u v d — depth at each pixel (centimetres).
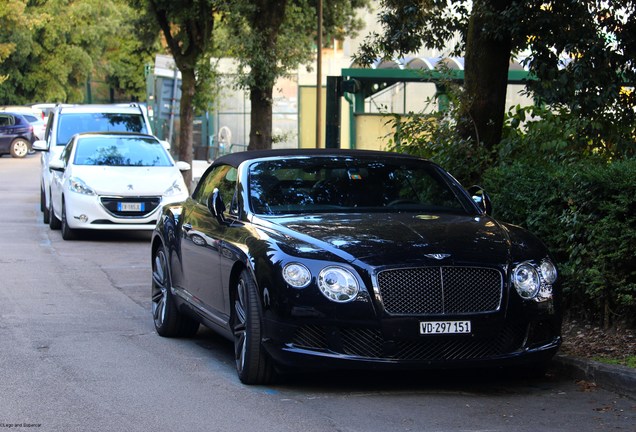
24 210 2472
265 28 2700
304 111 4900
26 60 6775
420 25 1507
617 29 1216
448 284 717
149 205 1819
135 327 1034
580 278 898
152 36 3444
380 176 892
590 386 763
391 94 4438
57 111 2255
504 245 756
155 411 684
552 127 1236
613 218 855
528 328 736
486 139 1323
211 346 941
